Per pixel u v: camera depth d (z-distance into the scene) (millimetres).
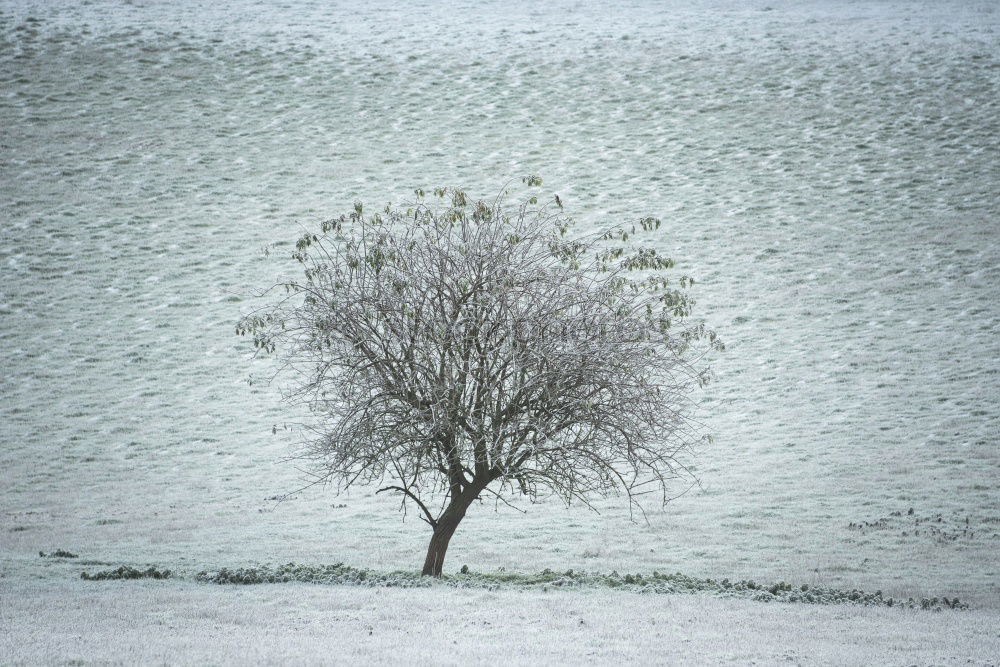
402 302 31281
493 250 32500
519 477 32562
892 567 43250
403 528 51031
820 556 45125
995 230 112750
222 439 71250
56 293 99688
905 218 117625
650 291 33969
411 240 32938
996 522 51062
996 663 20562
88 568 36250
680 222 119812
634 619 24703
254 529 50625
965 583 40156
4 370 83938
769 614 26781
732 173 133625
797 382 80812
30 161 130125
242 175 131500
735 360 86312
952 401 74688
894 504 54656
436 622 23578
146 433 72438
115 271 105312
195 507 56281
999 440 66438
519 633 22438
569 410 31109
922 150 135750
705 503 56219
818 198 124812
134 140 138750
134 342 90500
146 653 18906
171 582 31266
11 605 25109
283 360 33156
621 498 58094
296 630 22281
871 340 88938
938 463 62406
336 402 32344
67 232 113250
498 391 31781
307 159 137375
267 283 103812
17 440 70562
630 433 31344
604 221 120375
